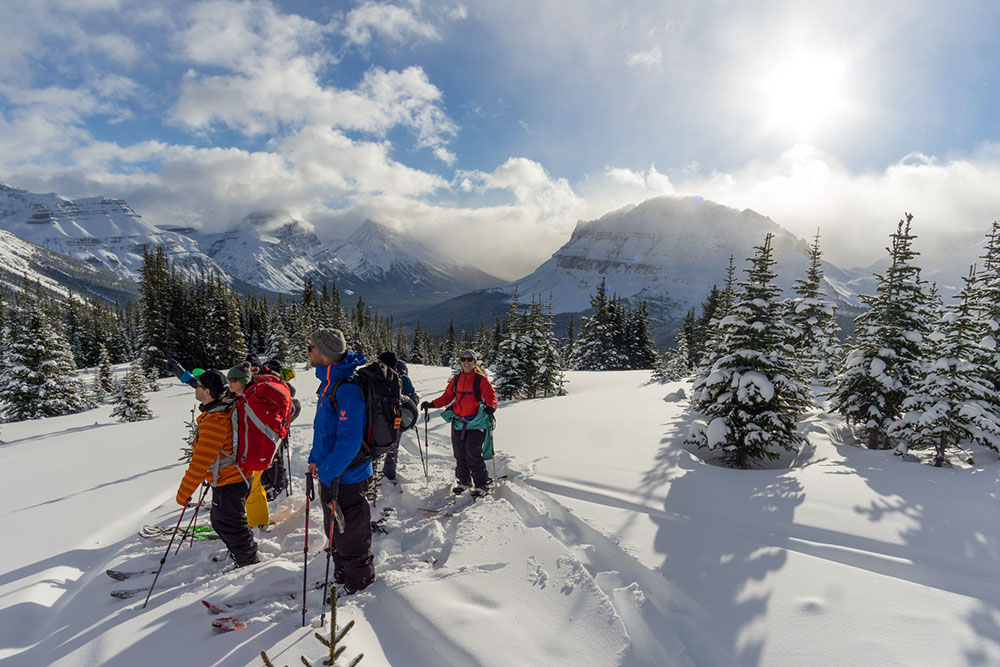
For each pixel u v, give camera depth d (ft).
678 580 12.10
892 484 18.79
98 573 13.60
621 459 23.65
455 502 18.67
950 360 24.54
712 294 148.56
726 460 28.60
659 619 10.65
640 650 9.61
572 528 16.31
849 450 28.50
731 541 14.16
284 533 16.47
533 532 14.40
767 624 10.32
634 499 17.99
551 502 18.31
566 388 86.12
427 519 17.15
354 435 11.19
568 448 26.81
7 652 10.10
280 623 10.43
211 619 10.69
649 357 177.88
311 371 142.51
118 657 9.67
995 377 30.63
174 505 19.21
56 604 12.43
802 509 16.46
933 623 10.13
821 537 14.52
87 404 100.89
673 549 13.74
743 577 12.16
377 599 11.39
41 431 57.77
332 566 13.39
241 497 13.50
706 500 17.56
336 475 11.09
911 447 25.05
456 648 9.43
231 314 152.87
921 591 11.35
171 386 123.03
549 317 80.94
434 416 43.42
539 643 9.62
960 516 15.53
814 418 38.24
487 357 99.55
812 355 64.54
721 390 28.27
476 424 19.15
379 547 15.01
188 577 13.07
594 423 35.35
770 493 17.99
